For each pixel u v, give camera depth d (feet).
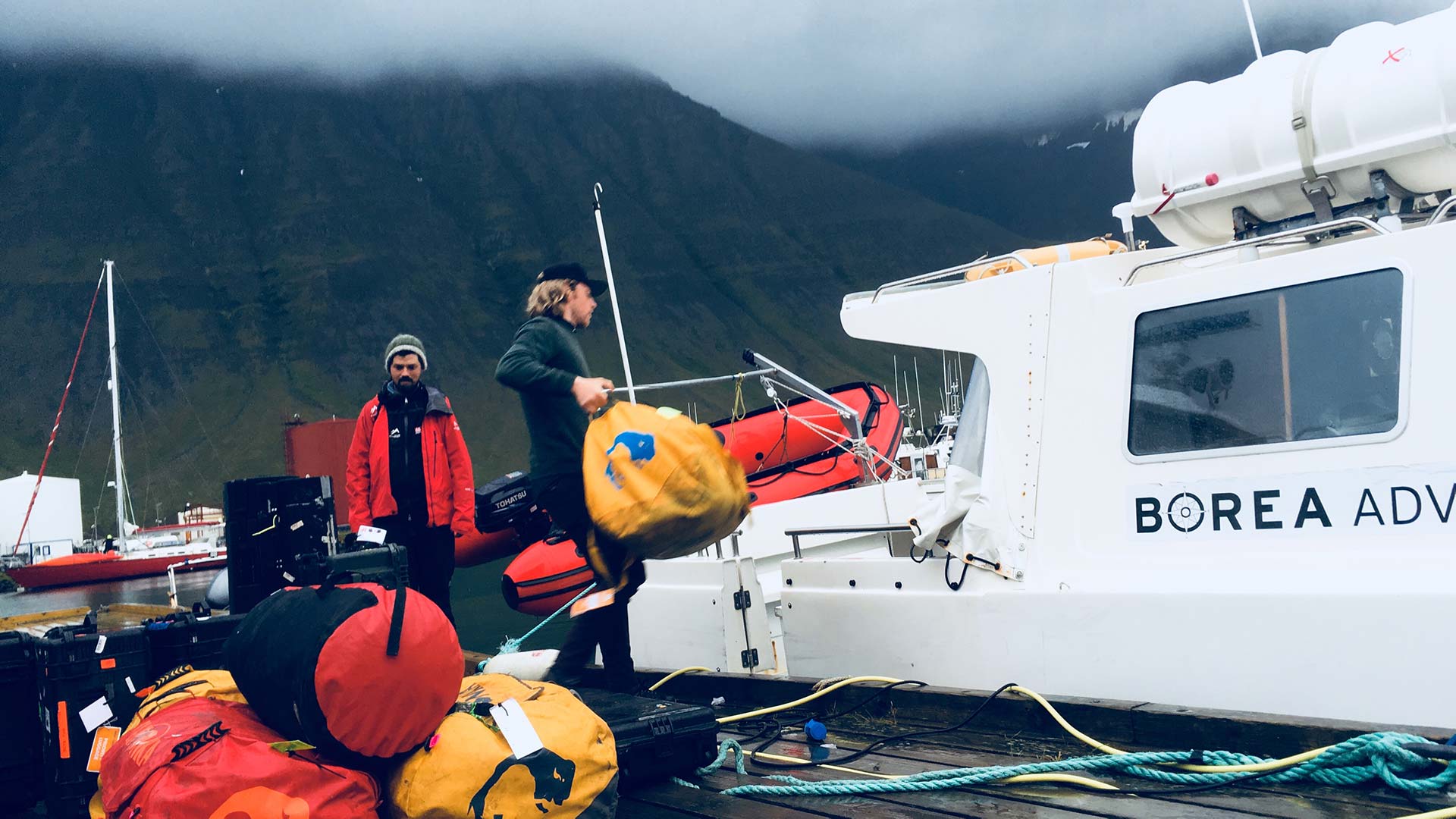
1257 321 11.09
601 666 16.35
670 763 10.74
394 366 16.14
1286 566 10.55
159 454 564.30
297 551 16.31
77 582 130.00
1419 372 9.89
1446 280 9.88
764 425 29.68
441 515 16.10
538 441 11.94
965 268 14.35
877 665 13.75
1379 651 9.61
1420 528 9.77
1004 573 12.57
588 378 11.64
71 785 11.11
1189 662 10.80
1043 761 10.59
